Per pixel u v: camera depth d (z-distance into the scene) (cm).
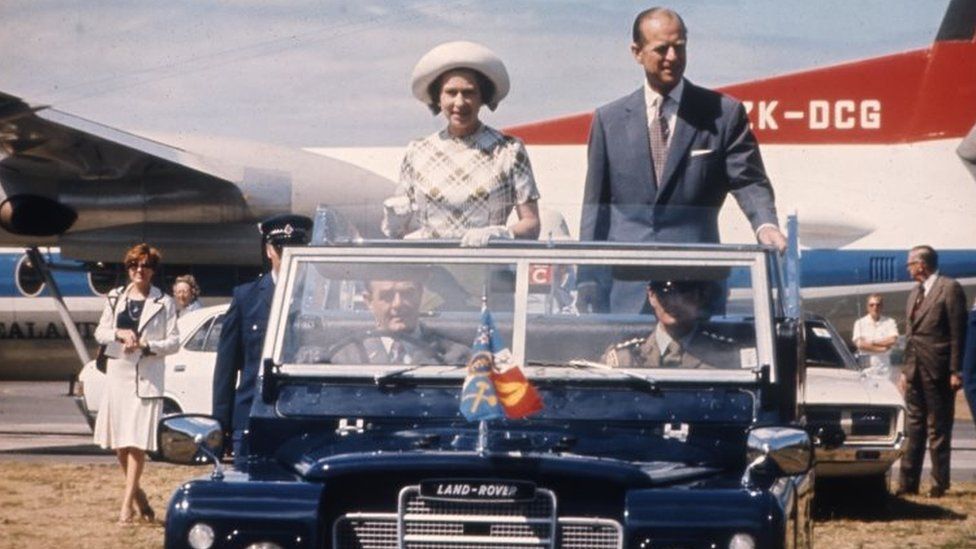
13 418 2703
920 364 1664
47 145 3014
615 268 786
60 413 2822
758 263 780
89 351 3441
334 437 741
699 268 780
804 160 3297
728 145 1059
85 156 3078
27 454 2077
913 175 3278
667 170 1055
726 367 764
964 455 2169
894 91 3291
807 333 1659
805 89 3284
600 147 1081
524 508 677
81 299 3422
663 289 779
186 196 3173
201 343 1845
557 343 779
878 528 1440
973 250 3269
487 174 930
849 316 3284
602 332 779
